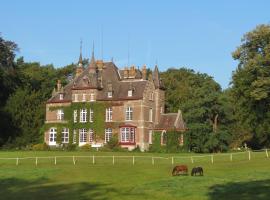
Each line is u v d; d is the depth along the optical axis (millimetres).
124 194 37500
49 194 38344
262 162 61500
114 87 105062
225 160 67562
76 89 106562
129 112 100938
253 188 37031
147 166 60750
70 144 104750
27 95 111188
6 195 38094
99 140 102750
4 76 109062
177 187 39250
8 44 110562
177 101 125562
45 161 68562
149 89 102562
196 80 132750
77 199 35562
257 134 95250
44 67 139375
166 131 100500
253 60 80188
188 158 72188
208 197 34406
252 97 81562
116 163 65875
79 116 105438
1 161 67688
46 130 108625
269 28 82625
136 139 99500
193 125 100188
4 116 107250
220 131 101562
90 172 53688
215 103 104125
